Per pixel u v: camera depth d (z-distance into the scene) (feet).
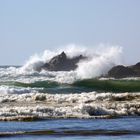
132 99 321.73
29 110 255.70
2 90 372.17
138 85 418.10
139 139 181.88
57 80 443.32
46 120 235.40
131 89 409.08
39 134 192.34
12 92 372.58
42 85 424.05
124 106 282.97
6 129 205.46
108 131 200.64
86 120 236.84
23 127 211.61
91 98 317.22
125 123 226.38
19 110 255.50
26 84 424.46
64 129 205.87
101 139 181.88
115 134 193.57
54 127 212.02
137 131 200.75
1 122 227.61
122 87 414.00
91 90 402.11
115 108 278.87
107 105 284.00
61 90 393.29
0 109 258.16
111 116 253.85
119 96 322.75
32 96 326.65
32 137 185.68
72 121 232.12
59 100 311.06
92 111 262.06
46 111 257.34
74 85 426.10
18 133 194.08
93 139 181.68
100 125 219.00
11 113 248.93
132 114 266.16
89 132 197.47
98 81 429.79
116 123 226.38
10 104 294.25
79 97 320.29
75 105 287.48
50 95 328.29
